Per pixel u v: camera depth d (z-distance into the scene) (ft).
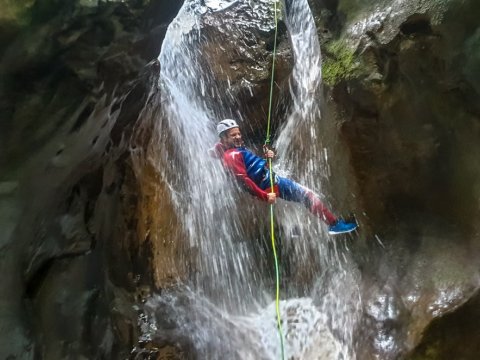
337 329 14.57
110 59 10.14
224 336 15.76
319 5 16.05
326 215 13.91
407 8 12.77
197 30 19.69
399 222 14.07
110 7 9.23
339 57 14.42
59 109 9.11
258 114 19.06
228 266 17.56
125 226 15.03
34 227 9.75
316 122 16.30
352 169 14.46
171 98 17.70
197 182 18.04
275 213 17.70
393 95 13.08
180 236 16.98
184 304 15.87
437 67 12.16
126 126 13.71
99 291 13.00
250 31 19.56
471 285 11.94
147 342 14.40
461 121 12.24
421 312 12.35
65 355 10.95
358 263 14.90
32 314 9.81
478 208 12.21
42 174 9.44
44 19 8.11
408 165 13.50
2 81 7.99
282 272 17.26
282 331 15.67
